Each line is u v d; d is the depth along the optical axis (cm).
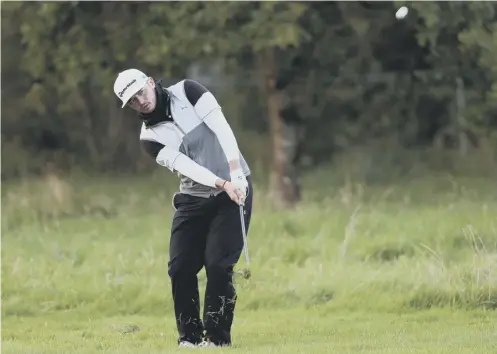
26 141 7288
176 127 2005
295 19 4306
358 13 4506
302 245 3362
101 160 7175
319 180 5534
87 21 4581
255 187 4766
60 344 2205
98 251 3478
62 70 4747
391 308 2639
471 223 3488
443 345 2003
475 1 4253
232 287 2031
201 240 2052
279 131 4781
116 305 2816
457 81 4625
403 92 4862
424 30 4331
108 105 7056
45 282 3031
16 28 5128
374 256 3247
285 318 2570
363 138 5831
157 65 4934
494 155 5509
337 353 1927
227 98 5888
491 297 2625
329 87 4919
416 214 3919
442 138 5834
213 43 4375
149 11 4478
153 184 5969
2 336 2358
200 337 2084
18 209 4547
